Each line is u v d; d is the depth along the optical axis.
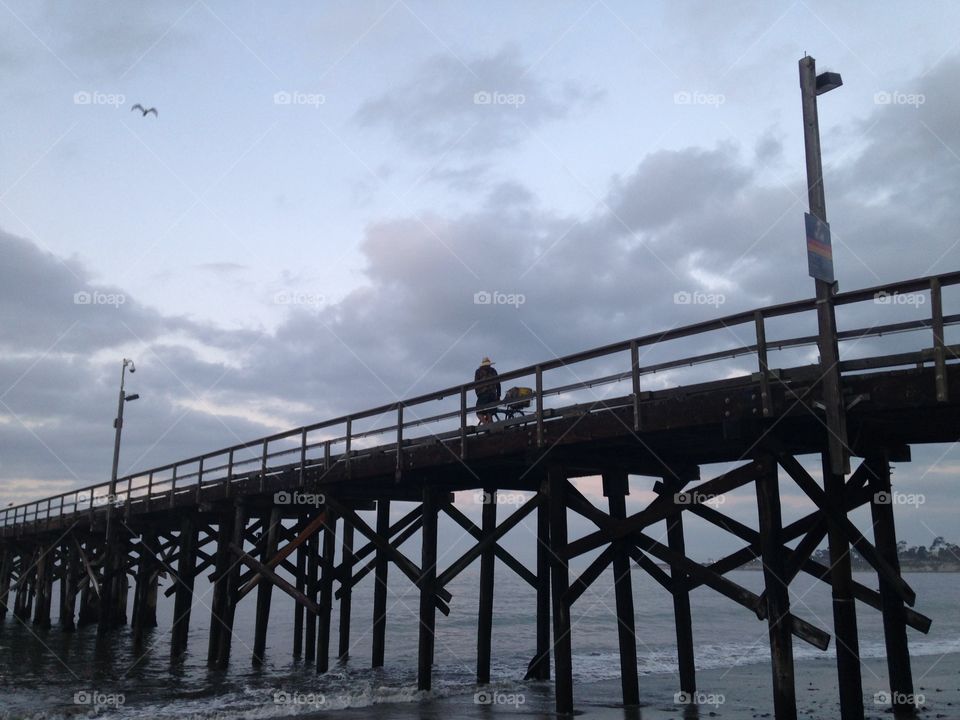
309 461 17.62
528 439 12.09
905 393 8.11
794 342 8.95
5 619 37.38
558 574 11.90
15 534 35.81
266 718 13.70
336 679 18.12
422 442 14.38
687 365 9.91
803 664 23.41
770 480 9.32
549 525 11.99
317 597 21.62
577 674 20.95
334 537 18.72
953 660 23.95
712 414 9.55
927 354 7.96
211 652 20.12
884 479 10.31
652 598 62.62
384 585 19.16
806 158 9.53
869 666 23.06
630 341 10.58
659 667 22.84
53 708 15.13
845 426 8.44
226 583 20.56
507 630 34.75
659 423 10.12
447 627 36.09
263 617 19.66
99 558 29.09
